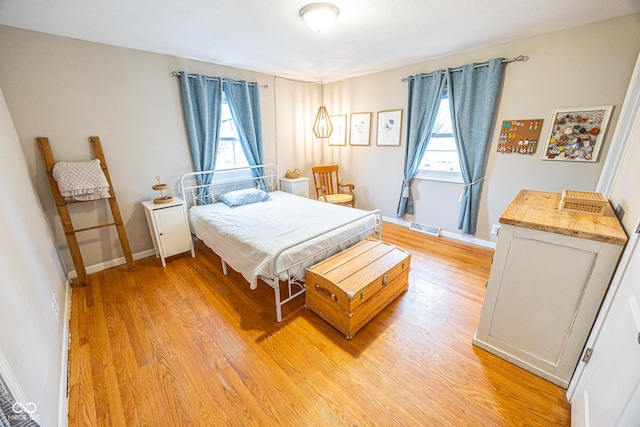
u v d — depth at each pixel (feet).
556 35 8.02
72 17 6.54
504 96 9.33
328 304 6.42
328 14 6.19
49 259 6.73
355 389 4.95
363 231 8.67
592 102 7.80
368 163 14.26
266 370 5.37
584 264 4.24
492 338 5.59
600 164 7.95
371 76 13.02
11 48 7.02
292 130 14.51
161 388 4.99
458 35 8.25
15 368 3.16
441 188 11.85
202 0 5.85
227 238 7.89
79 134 8.29
